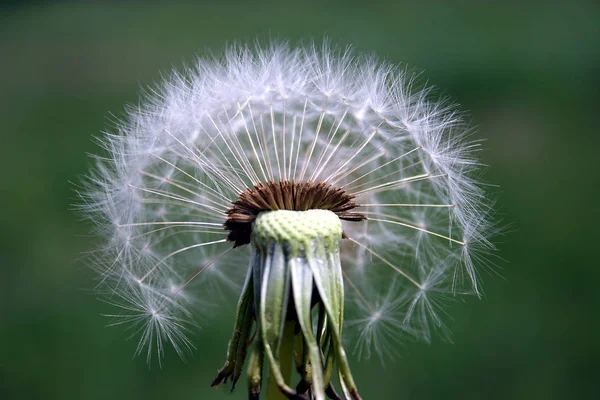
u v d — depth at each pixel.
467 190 0.20
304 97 0.20
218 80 0.20
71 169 0.34
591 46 0.40
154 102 0.20
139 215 0.20
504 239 0.29
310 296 0.18
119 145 0.20
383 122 0.20
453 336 0.26
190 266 0.21
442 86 0.37
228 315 0.26
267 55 0.21
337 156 0.20
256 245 0.18
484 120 0.36
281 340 0.18
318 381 0.18
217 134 0.20
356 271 0.21
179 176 0.21
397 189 0.21
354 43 0.39
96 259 0.20
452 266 0.20
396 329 0.22
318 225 0.18
